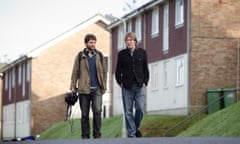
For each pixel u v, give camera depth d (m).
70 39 62.44
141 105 16.05
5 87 76.12
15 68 69.94
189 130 28.58
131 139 13.20
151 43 43.81
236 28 37.53
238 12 37.56
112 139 13.38
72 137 40.88
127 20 48.38
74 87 15.84
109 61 52.56
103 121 42.38
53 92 61.81
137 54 15.91
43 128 61.34
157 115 37.22
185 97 37.78
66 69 62.16
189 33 37.31
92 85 15.64
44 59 61.81
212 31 37.41
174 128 32.19
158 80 42.31
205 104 36.84
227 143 12.09
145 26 44.97
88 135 15.82
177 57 39.19
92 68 15.66
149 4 43.19
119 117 41.72
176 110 39.19
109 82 52.59
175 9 39.69
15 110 69.69
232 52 37.44
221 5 37.41
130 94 16.03
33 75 61.50
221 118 27.39
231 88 35.88
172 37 40.06
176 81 39.34
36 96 61.53
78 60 15.75
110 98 52.03
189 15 37.38
